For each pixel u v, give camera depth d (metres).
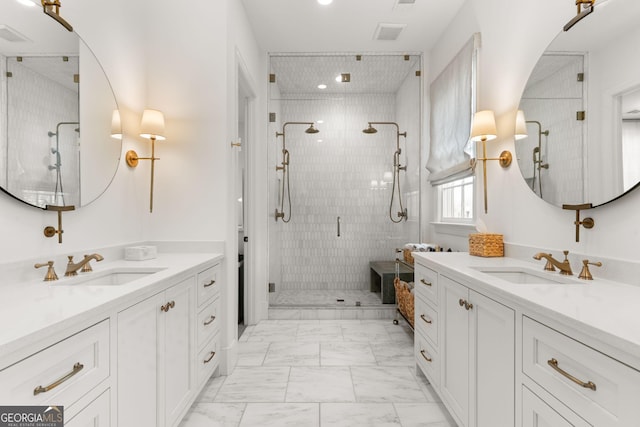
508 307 1.16
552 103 1.66
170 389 1.46
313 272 3.68
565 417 0.89
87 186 1.71
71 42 1.61
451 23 2.97
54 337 0.81
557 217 1.65
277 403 1.90
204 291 1.90
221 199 2.27
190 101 2.29
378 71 3.55
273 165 3.61
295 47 3.39
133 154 2.12
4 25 1.25
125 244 2.04
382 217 3.65
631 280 1.24
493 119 2.07
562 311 0.89
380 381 2.16
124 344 1.12
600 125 1.37
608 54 1.33
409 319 2.88
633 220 1.25
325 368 2.34
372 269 3.67
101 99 1.83
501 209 2.15
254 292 3.30
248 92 3.15
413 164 3.59
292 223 3.66
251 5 2.71
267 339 2.89
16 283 1.28
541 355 1.00
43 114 1.43
